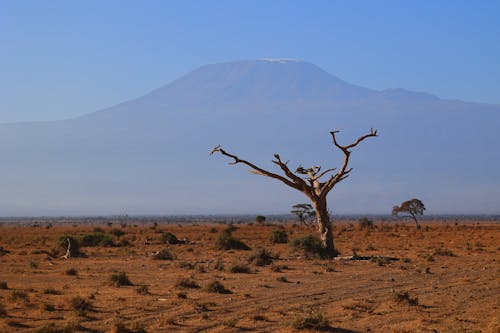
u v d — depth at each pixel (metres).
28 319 20.12
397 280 32.16
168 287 28.59
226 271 36.06
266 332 18.42
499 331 18.05
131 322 19.70
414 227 127.94
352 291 27.59
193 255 51.12
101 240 66.31
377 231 107.38
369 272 36.38
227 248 58.75
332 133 44.75
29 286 28.98
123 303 23.56
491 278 32.66
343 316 21.08
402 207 114.94
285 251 54.84
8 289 27.62
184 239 74.94
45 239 76.06
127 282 29.73
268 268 38.50
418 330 18.70
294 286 29.41
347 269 38.34
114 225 168.75
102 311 21.83
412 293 26.81
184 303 23.52
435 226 137.38
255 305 23.36
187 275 34.19
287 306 23.16
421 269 37.56
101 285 29.31
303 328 18.78
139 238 80.25
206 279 32.16
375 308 22.62
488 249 56.97
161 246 63.88
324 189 47.16
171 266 40.06
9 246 63.59
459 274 34.91
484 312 21.77
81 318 20.38
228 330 18.61
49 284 29.89
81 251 54.94
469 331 18.33
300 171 49.25
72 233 99.88
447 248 58.94
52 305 21.97
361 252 53.97
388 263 41.59
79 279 32.19
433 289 28.14
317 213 47.34
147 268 38.84
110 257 49.06
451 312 21.77
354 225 148.38
